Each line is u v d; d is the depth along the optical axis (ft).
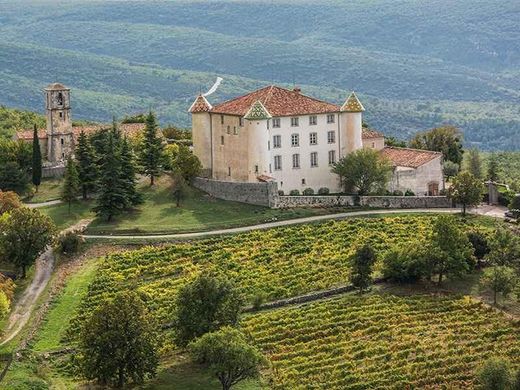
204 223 569.23
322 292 480.23
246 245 536.83
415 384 385.09
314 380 389.39
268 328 437.17
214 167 647.56
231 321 414.21
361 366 401.08
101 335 379.76
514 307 464.65
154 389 383.65
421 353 411.34
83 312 458.50
